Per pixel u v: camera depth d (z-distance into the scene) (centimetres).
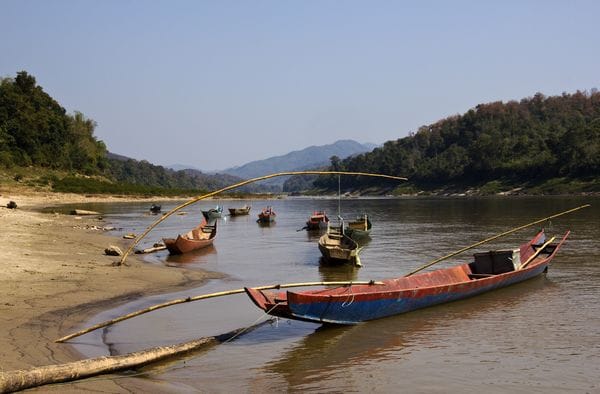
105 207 9075
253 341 1412
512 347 1356
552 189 13312
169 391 1038
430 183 18725
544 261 2300
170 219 6688
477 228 4753
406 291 1650
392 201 13088
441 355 1302
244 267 2698
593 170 13125
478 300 1870
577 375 1166
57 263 2272
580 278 2252
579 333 1467
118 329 1460
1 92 13088
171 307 1742
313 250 3475
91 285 1916
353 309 1527
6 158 11581
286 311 1412
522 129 19525
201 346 1339
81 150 15050
